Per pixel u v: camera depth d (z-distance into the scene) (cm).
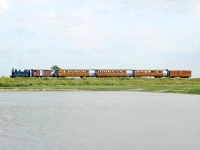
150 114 4562
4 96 8131
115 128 3403
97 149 2538
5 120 3925
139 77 13125
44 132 3153
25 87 10988
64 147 2584
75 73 12900
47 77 12631
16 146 2594
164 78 12912
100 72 13100
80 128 3388
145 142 2767
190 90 9856
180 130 3288
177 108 5366
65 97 7819
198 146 2634
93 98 7544
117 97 7831
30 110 5028
